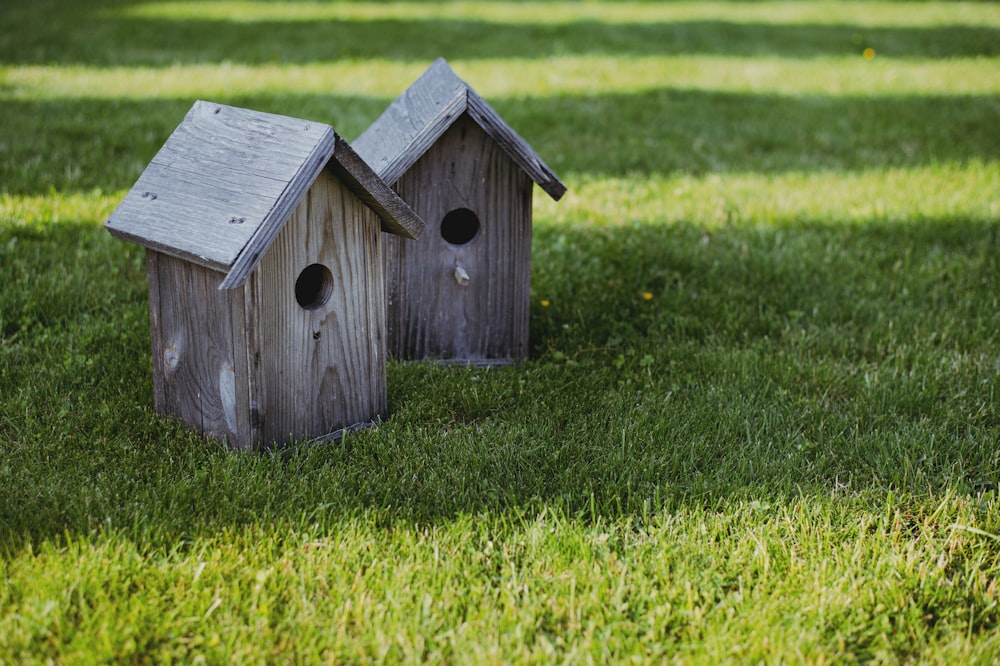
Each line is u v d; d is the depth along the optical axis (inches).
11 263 179.0
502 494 116.9
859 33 549.0
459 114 138.3
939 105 360.2
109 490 111.7
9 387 136.9
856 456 129.2
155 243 115.2
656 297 184.5
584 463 124.8
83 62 385.1
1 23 465.1
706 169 274.1
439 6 609.6
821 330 172.1
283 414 122.6
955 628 97.9
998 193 249.9
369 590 98.1
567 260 199.3
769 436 134.0
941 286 190.4
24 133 265.7
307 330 122.3
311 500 112.0
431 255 148.6
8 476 114.6
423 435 130.0
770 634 94.5
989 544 110.5
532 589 100.3
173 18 514.9
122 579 97.7
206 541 103.9
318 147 110.4
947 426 137.6
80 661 87.5
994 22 587.5
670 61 447.8
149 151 259.6
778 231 220.2
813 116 340.8
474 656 90.5
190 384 125.0
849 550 107.8
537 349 162.4
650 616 96.3
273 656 90.5
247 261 106.3
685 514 114.0
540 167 144.9
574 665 90.8
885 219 228.8
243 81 357.4
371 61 414.9
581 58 447.2
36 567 98.3
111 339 153.5
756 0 692.7
